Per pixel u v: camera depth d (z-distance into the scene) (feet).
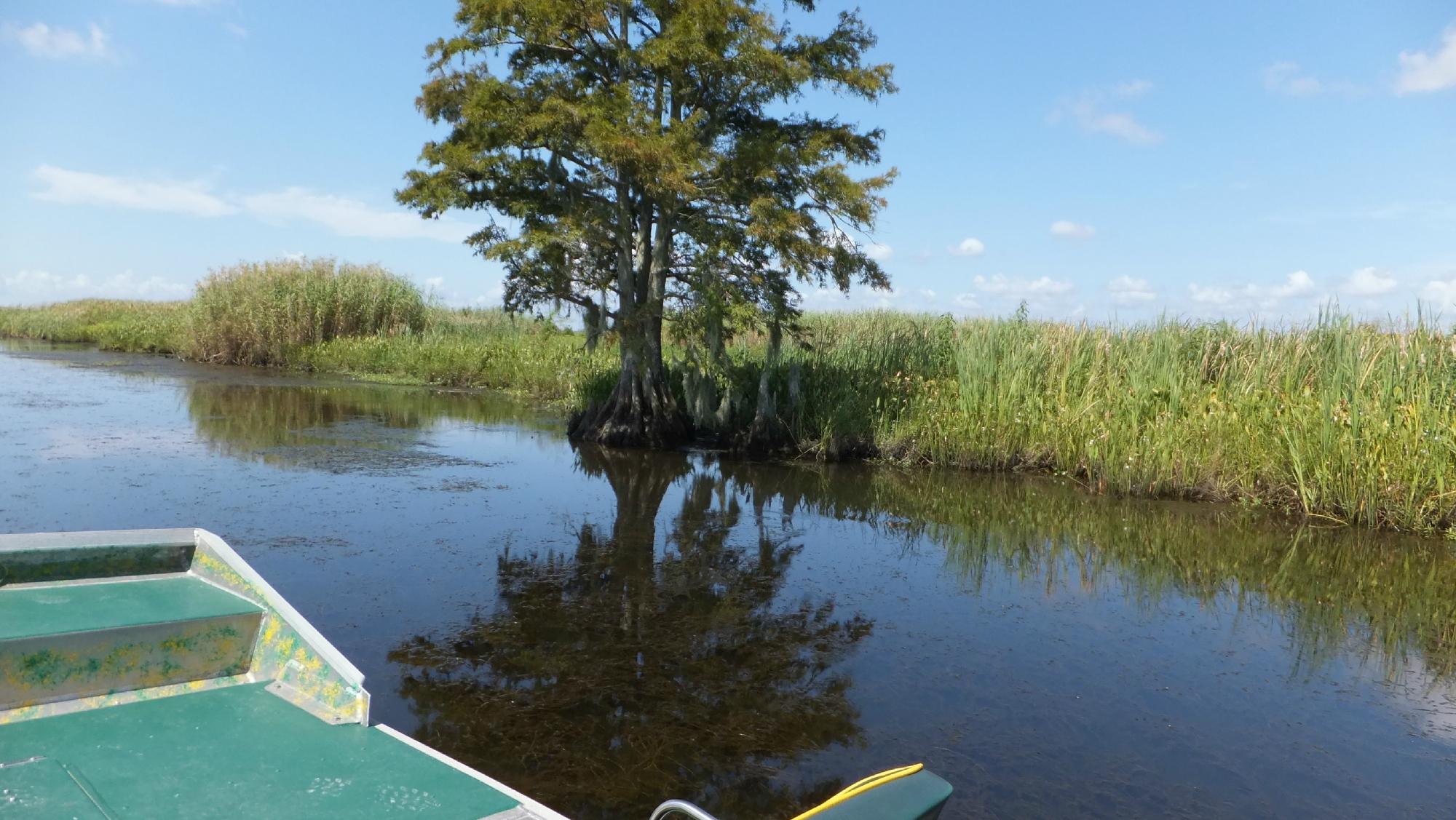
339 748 8.62
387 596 20.66
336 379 77.77
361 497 30.76
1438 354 34.71
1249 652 19.16
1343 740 15.07
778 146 41.24
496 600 20.79
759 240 41.09
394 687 15.80
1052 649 18.99
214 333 92.68
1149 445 36.29
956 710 15.75
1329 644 19.75
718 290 42.27
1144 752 14.37
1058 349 46.11
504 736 14.08
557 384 68.39
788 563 25.16
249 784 7.75
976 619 20.81
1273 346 41.57
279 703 9.79
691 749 13.91
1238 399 37.32
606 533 27.73
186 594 11.42
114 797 7.39
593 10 39.65
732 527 29.37
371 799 7.53
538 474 37.37
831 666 17.63
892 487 37.09
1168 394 39.34
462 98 42.04
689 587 22.50
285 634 10.57
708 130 43.45
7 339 132.46
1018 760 13.96
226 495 29.86
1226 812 12.59
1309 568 25.82
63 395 57.31
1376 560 26.76
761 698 15.94
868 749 14.08
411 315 96.02
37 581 11.48
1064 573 24.94
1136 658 18.62
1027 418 41.45
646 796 12.40
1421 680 17.79
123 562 12.19
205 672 10.55
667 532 28.30
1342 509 31.55
